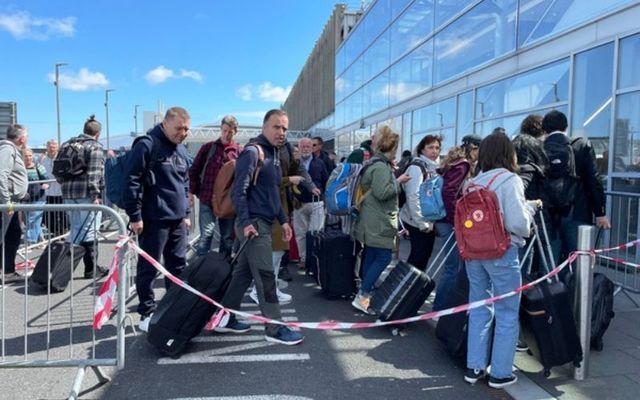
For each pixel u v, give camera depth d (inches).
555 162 173.9
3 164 220.7
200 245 234.1
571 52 291.4
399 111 614.2
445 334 153.1
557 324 132.6
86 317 192.2
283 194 217.2
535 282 134.0
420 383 137.9
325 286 219.8
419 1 542.0
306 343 167.3
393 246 194.2
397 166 258.2
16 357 152.6
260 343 166.6
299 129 2338.8
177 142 169.2
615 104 259.0
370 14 768.9
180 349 152.6
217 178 213.5
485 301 132.9
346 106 963.3
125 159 165.9
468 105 422.6
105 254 313.4
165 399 127.2
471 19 418.0
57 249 230.4
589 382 135.8
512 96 355.6
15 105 510.0
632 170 249.6
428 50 516.1
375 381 138.9
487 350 136.9
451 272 184.2
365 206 193.6
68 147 245.4
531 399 126.3
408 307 174.4
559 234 183.8
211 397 128.5
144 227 168.2
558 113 182.5
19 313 197.3
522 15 343.3
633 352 155.3
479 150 137.8
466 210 132.3
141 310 174.1
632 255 221.6
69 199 246.7
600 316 153.6
